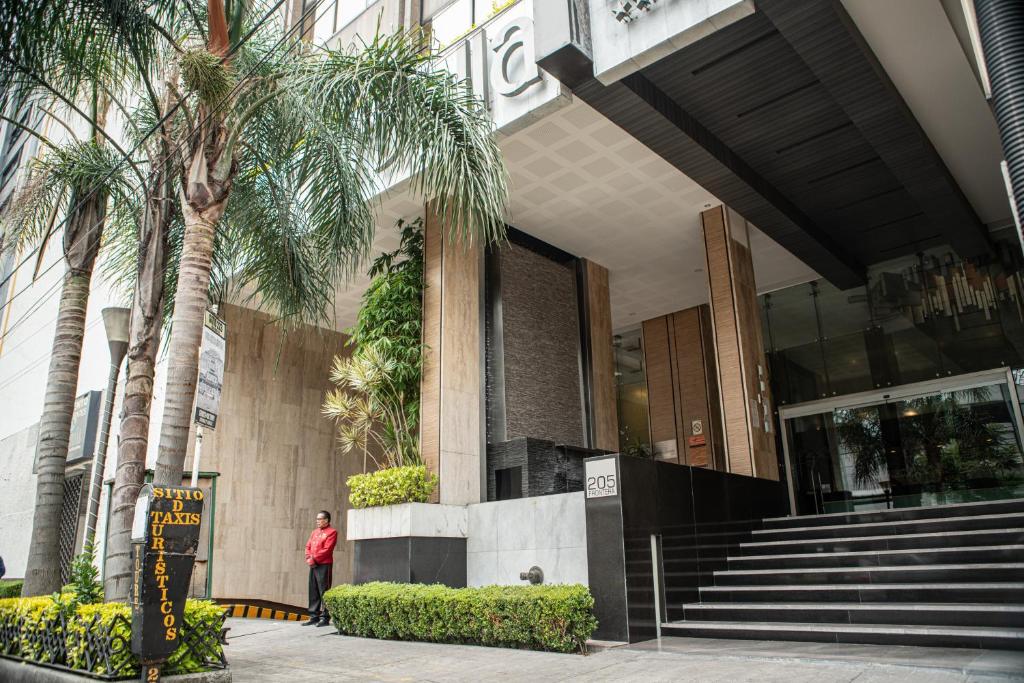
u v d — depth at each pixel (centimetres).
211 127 679
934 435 1270
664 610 750
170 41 698
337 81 692
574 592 691
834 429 1384
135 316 683
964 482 1220
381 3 1200
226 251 891
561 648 669
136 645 504
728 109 926
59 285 2058
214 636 556
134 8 695
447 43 1048
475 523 952
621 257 1324
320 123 695
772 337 1483
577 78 820
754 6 714
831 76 816
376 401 1035
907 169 995
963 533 750
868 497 1316
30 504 1903
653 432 1586
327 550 981
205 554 1250
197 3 784
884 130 911
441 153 695
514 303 1173
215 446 1330
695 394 1541
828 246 1245
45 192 875
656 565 752
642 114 877
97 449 928
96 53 722
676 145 939
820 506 1363
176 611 517
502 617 714
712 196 1114
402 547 905
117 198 884
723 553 882
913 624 634
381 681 571
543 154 984
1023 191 292
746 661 575
